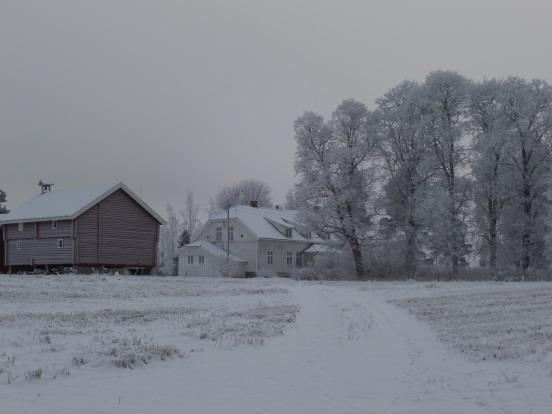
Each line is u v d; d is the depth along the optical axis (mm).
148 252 56094
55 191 58531
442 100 57469
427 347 15695
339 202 57750
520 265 56219
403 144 59250
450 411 8984
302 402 9516
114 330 17344
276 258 79250
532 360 13359
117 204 54000
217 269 71812
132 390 10227
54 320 19156
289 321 20562
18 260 54812
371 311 25156
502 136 53938
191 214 101875
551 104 54688
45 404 9133
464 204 56781
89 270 51844
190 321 19891
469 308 25875
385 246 59500
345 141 61094
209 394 10016
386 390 10492
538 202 55219
